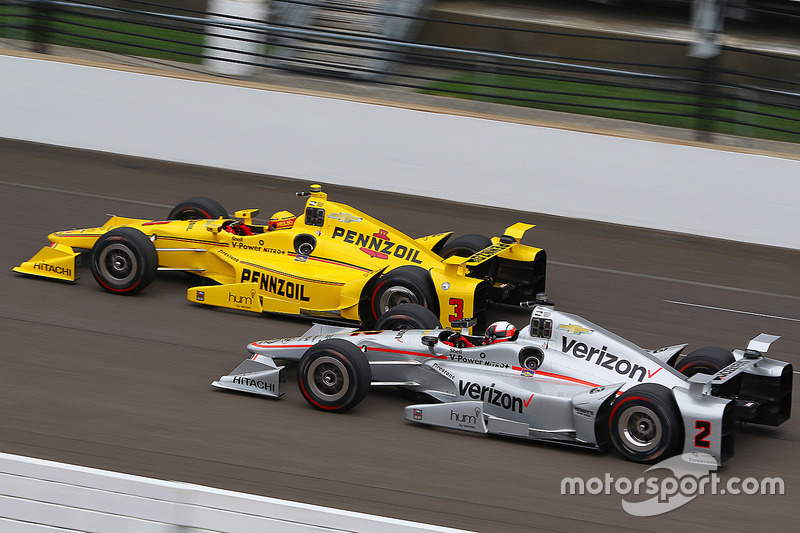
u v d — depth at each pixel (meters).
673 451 27.25
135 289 39.53
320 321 38.59
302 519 18.86
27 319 36.69
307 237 39.28
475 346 31.81
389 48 86.44
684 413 27.09
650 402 27.30
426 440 29.05
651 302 45.38
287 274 38.22
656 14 96.56
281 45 71.25
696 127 63.12
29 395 30.12
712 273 50.47
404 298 36.72
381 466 27.06
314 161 61.97
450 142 59.84
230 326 37.81
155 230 41.12
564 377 29.52
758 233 55.78
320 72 71.94
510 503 25.38
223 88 62.44
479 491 25.95
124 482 19.38
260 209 55.41
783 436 30.91
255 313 39.50
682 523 24.84
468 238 42.50
